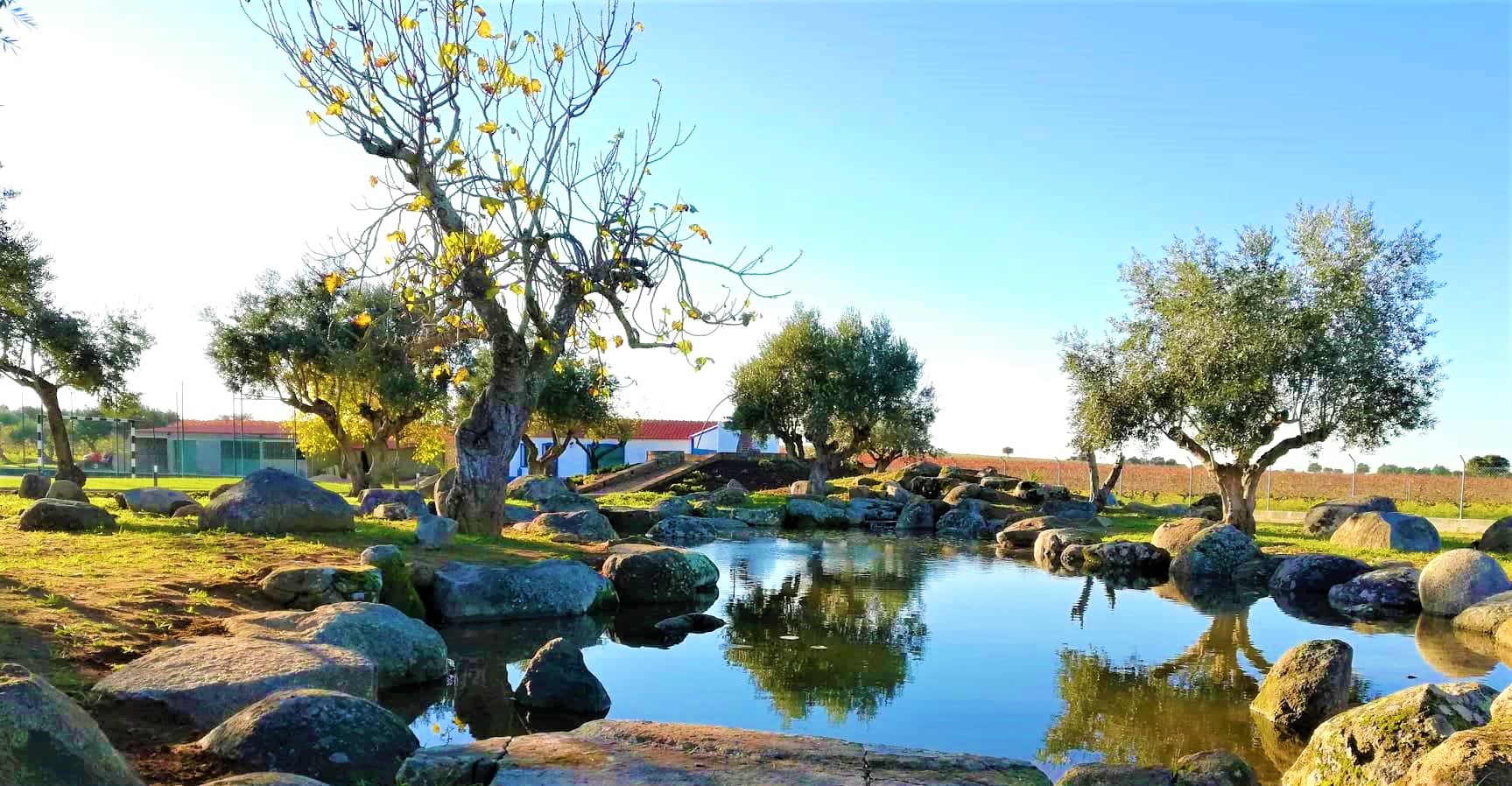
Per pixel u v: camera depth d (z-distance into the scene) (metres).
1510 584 14.54
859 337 42.41
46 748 4.08
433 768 5.34
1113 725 8.34
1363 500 26.97
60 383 31.28
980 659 10.95
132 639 8.16
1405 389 23.98
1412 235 24.45
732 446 65.81
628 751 5.70
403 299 13.22
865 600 15.33
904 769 5.52
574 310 17.52
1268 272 25.73
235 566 11.65
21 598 8.86
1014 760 5.80
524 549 16.23
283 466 58.84
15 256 24.94
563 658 8.93
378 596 11.18
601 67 14.84
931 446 45.41
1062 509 30.31
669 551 15.64
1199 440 27.19
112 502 19.94
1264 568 18.53
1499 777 4.59
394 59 13.83
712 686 9.62
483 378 40.25
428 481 35.88
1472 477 43.34
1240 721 8.48
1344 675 8.43
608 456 61.56
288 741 5.77
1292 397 25.09
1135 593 16.77
